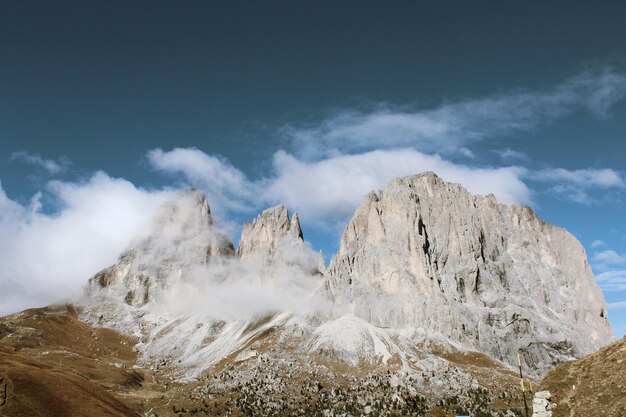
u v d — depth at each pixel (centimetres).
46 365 18438
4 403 14138
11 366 16188
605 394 8931
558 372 10150
